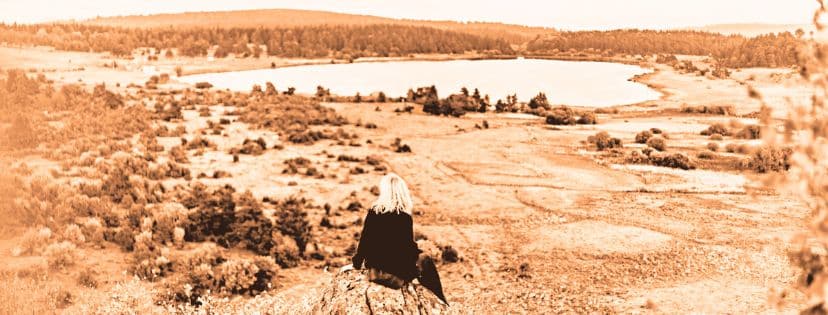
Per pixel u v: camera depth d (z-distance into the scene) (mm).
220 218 26891
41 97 70312
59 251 20078
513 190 41156
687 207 36219
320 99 97875
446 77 176125
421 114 82438
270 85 105000
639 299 20609
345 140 60844
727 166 48812
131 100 84625
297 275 22250
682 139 64000
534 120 81062
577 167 49656
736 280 22719
